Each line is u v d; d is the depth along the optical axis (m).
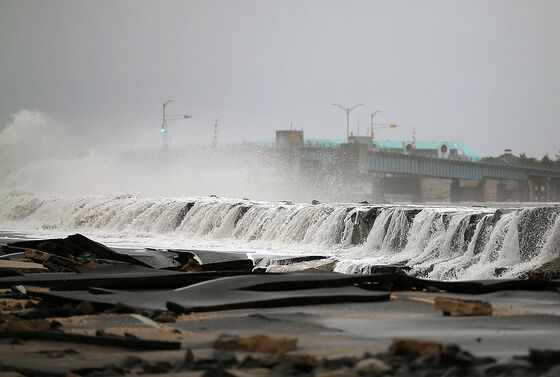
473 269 50.47
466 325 21.86
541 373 14.80
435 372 15.14
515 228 50.91
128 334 20.80
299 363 16.23
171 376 16.45
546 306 26.41
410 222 60.34
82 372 16.94
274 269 49.00
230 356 17.58
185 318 24.77
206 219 84.81
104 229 99.75
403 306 26.25
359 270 50.38
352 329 21.53
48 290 32.66
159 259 48.12
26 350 19.84
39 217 120.00
